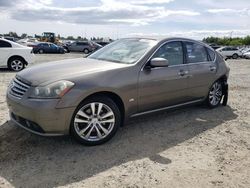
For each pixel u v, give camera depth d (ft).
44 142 14.28
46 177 11.25
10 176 11.24
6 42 42.22
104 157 13.05
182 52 18.17
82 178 11.25
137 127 16.97
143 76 15.38
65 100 12.71
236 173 12.05
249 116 20.06
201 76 19.17
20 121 13.87
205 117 19.39
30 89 13.02
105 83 13.82
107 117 14.29
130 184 10.93
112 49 17.85
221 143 15.12
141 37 18.20
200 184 11.09
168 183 11.08
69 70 14.14
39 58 77.20
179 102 18.10
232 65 71.26
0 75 36.68
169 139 15.40
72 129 13.33
